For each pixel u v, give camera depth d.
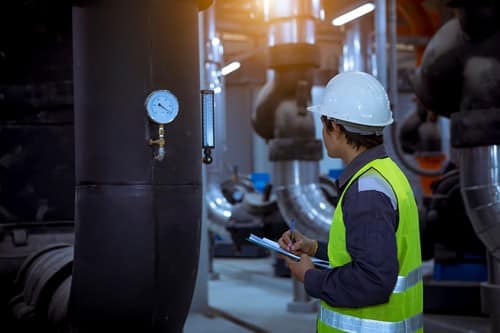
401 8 9.70
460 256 6.95
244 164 15.63
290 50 5.95
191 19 2.98
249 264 11.07
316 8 5.97
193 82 2.99
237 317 6.50
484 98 4.03
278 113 6.16
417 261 1.79
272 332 5.79
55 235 3.90
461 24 4.10
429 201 7.12
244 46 15.20
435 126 11.59
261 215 7.41
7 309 3.64
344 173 1.82
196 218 2.99
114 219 2.77
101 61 2.80
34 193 3.89
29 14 3.71
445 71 4.33
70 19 3.85
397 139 7.60
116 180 2.78
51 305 3.13
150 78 2.80
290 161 6.09
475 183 4.12
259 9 6.52
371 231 1.62
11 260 3.71
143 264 2.78
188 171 2.93
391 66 7.27
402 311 1.73
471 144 4.11
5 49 3.71
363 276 1.60
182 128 2.91
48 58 3.83
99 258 2.79
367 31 7.95
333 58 13.31
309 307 6.71
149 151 2.79
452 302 6.62
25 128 3.85
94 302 2.82
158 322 2.88
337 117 1.86
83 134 2.86
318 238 6.04
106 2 2.79
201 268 6.71
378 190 1.68
